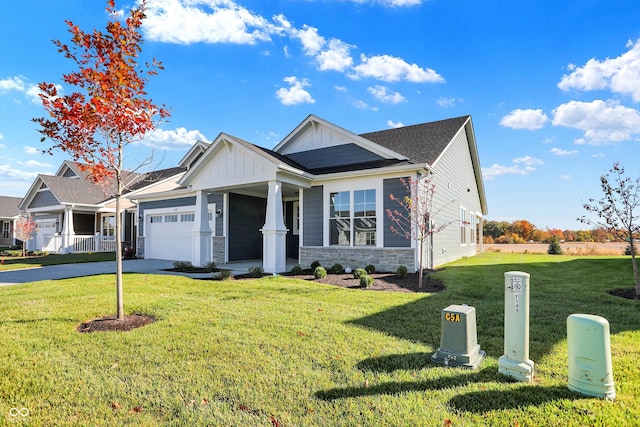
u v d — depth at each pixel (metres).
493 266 12.59
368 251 11.73
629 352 3.95
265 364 3.72
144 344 4.32
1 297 7.16
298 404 2.94
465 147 18.78
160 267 13.89
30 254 20.89
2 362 3.77
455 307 3.88
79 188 23.45
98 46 4.99
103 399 3.04
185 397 3.06
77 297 7.04
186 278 9.92
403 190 11.20
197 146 20.00
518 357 3.35
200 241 13.11
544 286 8.27
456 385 3.22
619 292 7.57
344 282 9.38
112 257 18.80
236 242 16.09
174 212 17.73
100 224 25.62
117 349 4.16
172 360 3.84
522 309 3.37
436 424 2.62
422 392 3.10
